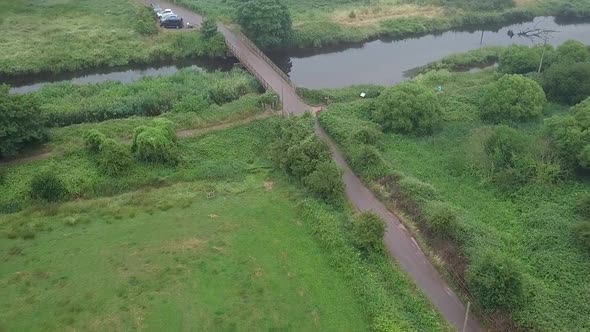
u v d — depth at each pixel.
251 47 82.69
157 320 39.16
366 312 40.16
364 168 55.69
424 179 55.16
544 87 70.62
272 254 45.78
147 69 82.62
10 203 50.06
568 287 41.62
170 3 98.00
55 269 43.28
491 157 56.31
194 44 84.25
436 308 40.75
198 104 66.62
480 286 39.34
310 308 40.72
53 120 63.22
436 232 46.19
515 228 48.62
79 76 79.94
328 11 100.81
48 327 38.28
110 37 85.12
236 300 41.19
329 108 67.06
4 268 43.16
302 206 50.88
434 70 82.81
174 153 56.59
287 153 55.06
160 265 44.09
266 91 70.75
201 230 48.22
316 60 89.25
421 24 99.19
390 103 63.47
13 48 80.25
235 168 56.56
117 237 46.97
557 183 53.97
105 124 62.62
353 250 45.41
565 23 108.38
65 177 53.06
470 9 104.75
